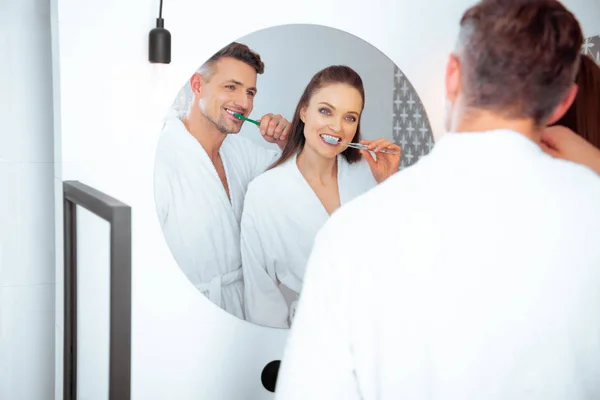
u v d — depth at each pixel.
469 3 1.62
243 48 1.44
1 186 1.52
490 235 0.80
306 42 1.49
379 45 1.56
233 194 1.46
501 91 0.84
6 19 1.48
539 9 0.84
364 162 1.56
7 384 1.57
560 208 0.80
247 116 1.46
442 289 0.81
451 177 0.81
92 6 1.34
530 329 0.80
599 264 0.81
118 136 1.38
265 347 1.54
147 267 1.43
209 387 1.51
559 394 0.82
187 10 1.40
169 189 1.42
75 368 1.31
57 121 1.38
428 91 1.61
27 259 1.55
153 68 1.39
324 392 0.86
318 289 0.86
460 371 0.81
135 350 1.44
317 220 1.53
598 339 0.82
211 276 1.47
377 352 0.84
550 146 1.59
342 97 1.53
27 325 1.57
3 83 1.49
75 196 1.19
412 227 0.82
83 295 1.33
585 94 1.61
